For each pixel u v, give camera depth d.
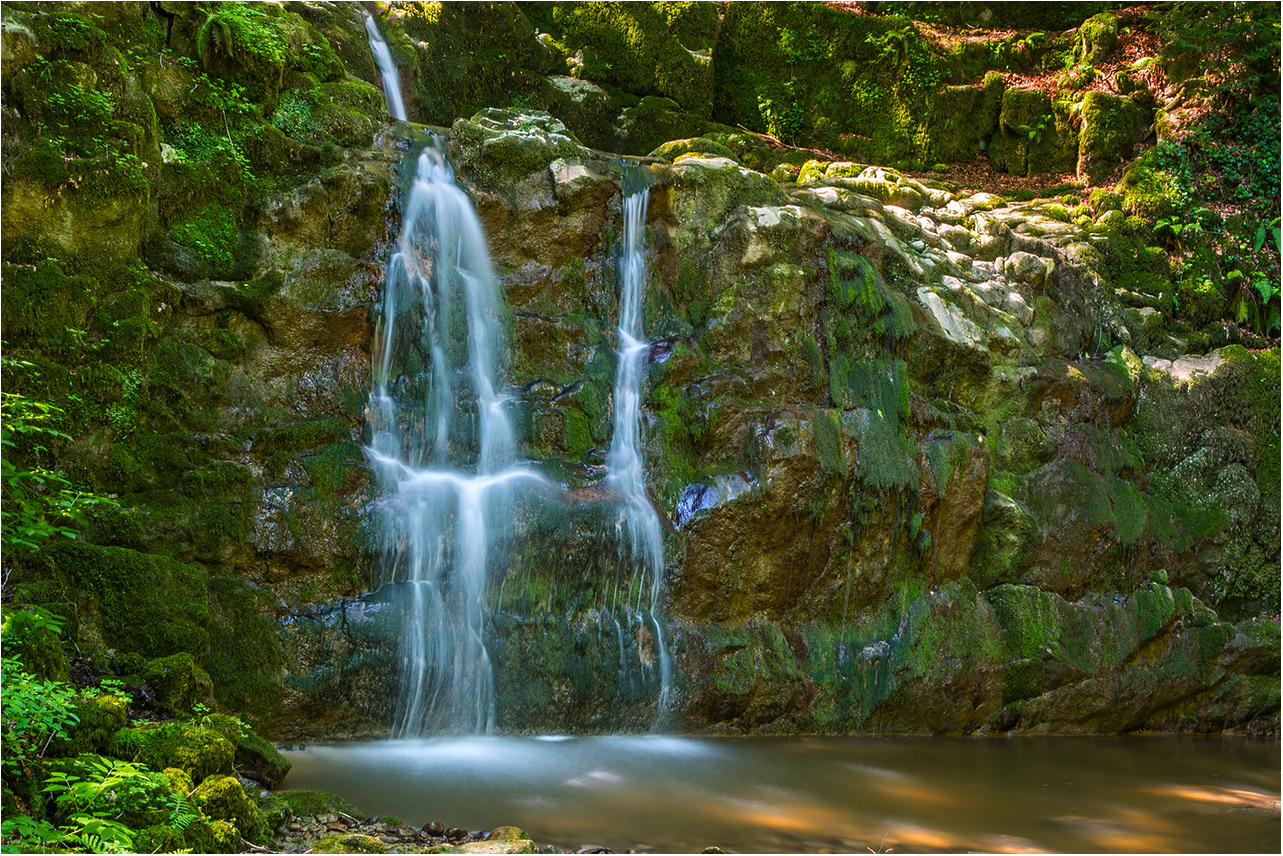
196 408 7.35
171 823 4.34
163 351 7.25
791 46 14.27
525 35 12.63
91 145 6.90
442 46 11.59
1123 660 9.80
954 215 11.64
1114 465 10.58
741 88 14.33
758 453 8.54
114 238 7.00
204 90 7.86
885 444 9.12
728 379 8.83
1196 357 11.76
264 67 8.19
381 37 11.04
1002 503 9.77
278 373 7.74
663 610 8.33
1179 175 12.95
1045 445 10.21
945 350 9.97
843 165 12.35
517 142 8.86
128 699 5.20
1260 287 12.55
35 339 6.59
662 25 13.55
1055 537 9.96
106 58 7.13
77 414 6.69
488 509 7.85
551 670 7.75
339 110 8.55
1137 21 14.66
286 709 6.82
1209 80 13.48
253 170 8.02
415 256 8.38
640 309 9.31
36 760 4.43
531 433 8.47
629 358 9.08
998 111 14.35
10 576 5.91
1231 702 10.21
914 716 9.05
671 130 13.21
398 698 7.23
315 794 5.54
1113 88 14.11
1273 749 9.44
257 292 7.66
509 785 6.48
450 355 8.44
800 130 14.30
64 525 6.44
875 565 9.05
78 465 6.67
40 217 6.71
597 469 8.57
